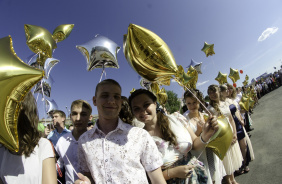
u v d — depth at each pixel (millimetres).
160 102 2301
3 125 876
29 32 1593
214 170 2188
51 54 1647
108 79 1560
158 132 1800
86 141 1461
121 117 1988
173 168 1628
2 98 861
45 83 2885
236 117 3629
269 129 5441
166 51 1488
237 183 3006
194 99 2420
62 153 2053
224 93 3623
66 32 2008
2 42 958
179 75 1584
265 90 15953
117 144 1377
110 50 1846
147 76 1597
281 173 2887
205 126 1798
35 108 1210
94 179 1318
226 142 1819
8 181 1022
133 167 1318
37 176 1084
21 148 1089
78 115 2168
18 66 883
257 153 4039
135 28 1449
